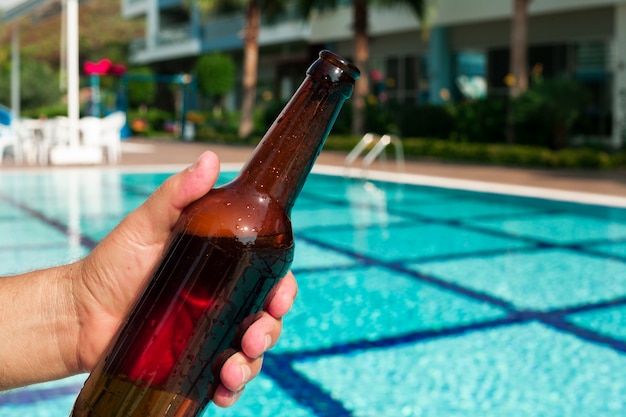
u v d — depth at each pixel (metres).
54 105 29.89
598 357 3.40
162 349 0.72
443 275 5.12
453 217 7.93
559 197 8.41
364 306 4.29
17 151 13.63
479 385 3.04
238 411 2.78
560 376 3.15
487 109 14.80
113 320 0.90
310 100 0.77
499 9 17.31
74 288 0.90
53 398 2.90
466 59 19.64
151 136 26.23
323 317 4.06
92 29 43.28
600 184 9.68
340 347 3.54
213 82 26.80
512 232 6.96
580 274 5.15
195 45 30.97
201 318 0.72
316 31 23.52
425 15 17.36
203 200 0.76
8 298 0.91
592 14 16.33
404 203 9.03
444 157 14.23
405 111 16.67
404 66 21.56
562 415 2.73
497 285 4.82
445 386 3.03
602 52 16.47
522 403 2.85
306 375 3.16
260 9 22.47
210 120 27.30
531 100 13.63
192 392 0.73
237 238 0.73
